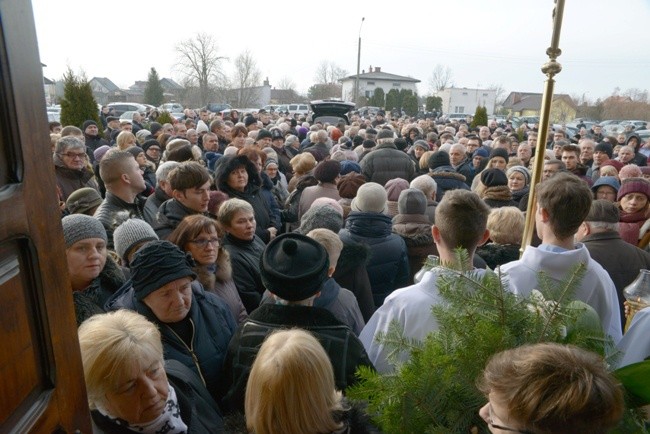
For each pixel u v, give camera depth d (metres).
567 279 1.33
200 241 2.58
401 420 1.15
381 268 3.16
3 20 0.76
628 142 9.85
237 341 1.88
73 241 2.28
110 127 11.78
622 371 1.11
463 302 1.29
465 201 1.92
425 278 1.89
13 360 0.78
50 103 25.45
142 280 2.02
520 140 13.80
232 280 2.88
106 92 65.81
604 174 5.45
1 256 0.76
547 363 0.88
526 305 1.30
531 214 2.12
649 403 1.11
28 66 0.82
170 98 56.03
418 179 4.55
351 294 2.56
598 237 2.88
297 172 6.00
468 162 7.72
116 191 3.53
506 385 0.90
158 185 3.92
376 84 64.81
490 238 3.30
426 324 1.82
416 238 3.42
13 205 0.77
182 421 1.68
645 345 1.61
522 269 2.00
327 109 16.12
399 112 38.78
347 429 1.36
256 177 4.47
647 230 3.55
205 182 3.35
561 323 1.23
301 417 1.30
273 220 4.95
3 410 0.75
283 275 1.82
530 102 56.50
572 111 37.59
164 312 2.02
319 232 2.61
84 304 2.20
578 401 0.82
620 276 2.80
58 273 0.92
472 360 1.17
